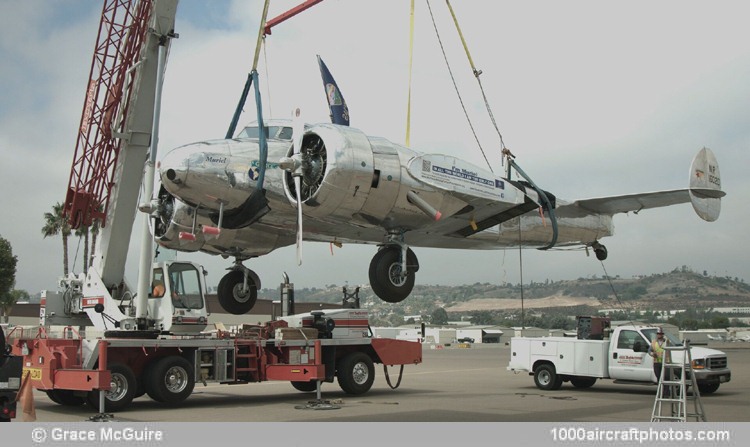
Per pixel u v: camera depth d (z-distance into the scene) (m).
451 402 16.81
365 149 12.48
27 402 11.23
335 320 18.91
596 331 22.02
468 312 146.12
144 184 15.70
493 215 14.73
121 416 14.10
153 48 18.12
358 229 14.69
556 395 18.81
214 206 13.48
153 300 17.67
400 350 19.89
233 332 18.05
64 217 20.30
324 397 18.36
